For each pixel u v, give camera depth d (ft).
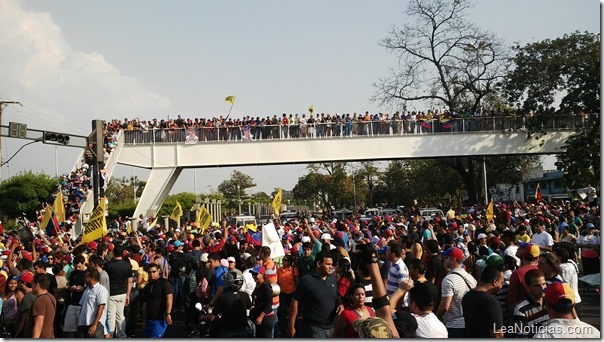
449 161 160.15
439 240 52.60
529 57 137.49
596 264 58.08
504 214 77.20
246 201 324.60
